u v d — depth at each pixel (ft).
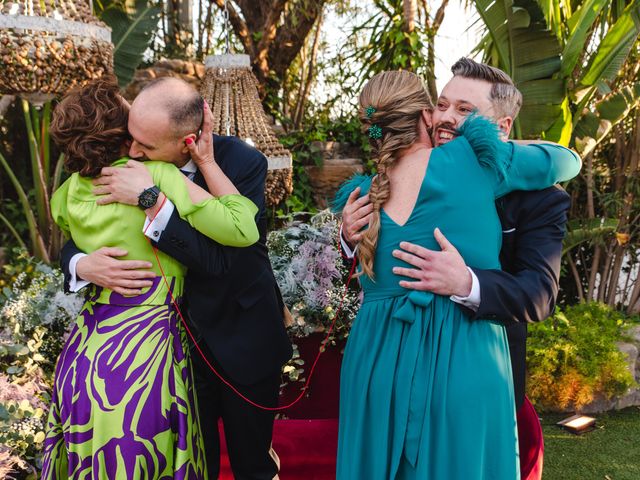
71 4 9.09
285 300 9.00
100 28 9.34
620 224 15.40
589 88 13.17
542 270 5.09
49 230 15.15
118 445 5.01
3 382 7.71
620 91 13.35
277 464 6.86
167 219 5.15
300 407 9.02
